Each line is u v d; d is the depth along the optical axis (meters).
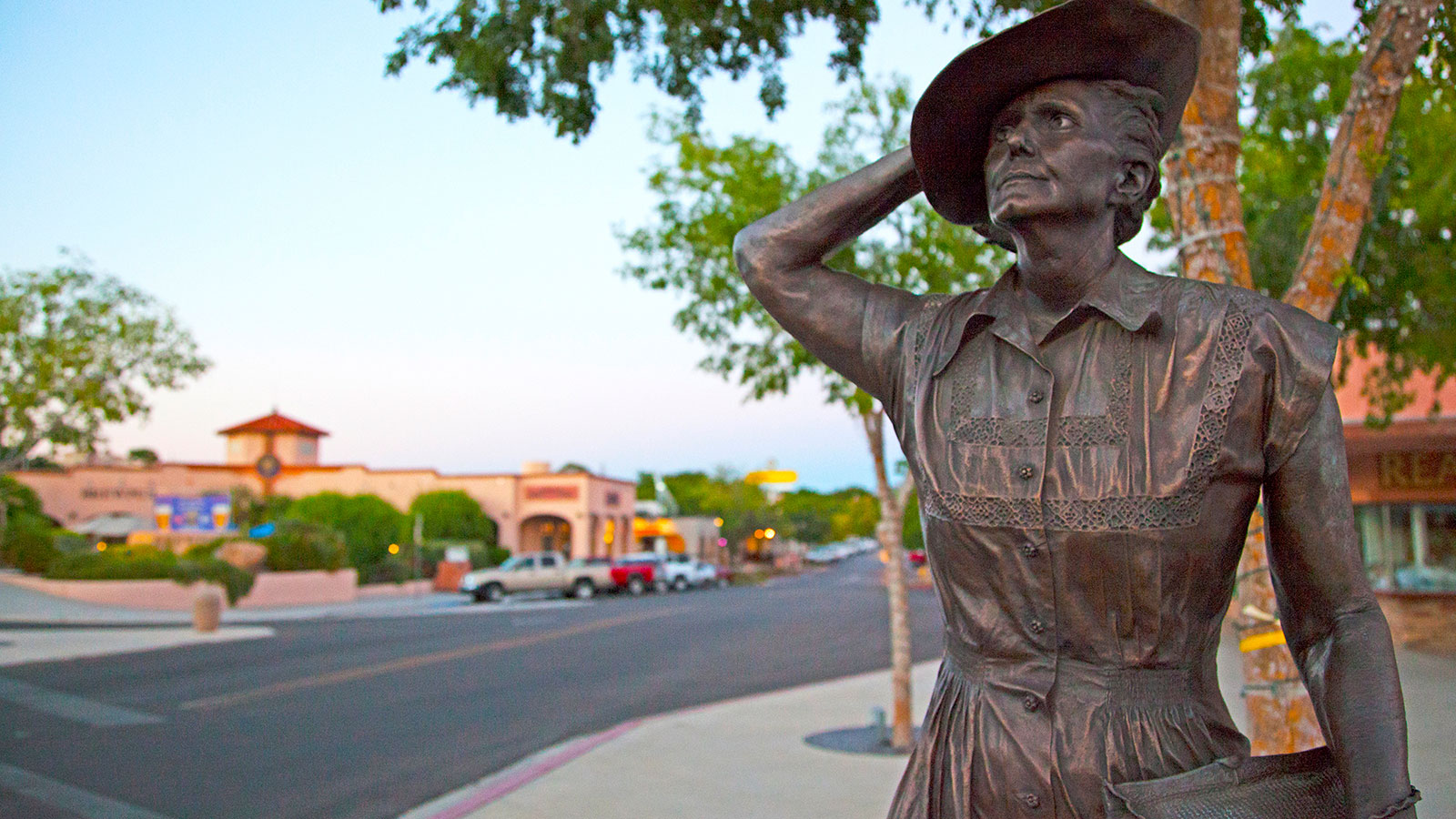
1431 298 7.86
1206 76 3.81
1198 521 1.34
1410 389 13.65
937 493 1.46
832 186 1.75
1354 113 3.66
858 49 4.53
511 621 25.84
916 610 28.41
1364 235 6.20
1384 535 17.25
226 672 15.07
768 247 1.75
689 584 43.88
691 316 8.96
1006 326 1.48
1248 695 3.74
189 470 44.25
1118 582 1.35
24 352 27.00
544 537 50.34
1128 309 1.41
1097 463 1.36
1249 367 1.35
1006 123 1.47
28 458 29.59
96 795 7.56
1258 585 3.71
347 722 10.79
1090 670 1.38
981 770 1.42
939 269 8.09
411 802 7.28
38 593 26.70
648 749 8.66
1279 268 8.64
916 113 1.52
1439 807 5.58
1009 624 1.42
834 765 7.95
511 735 9.95
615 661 16.47
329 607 31.17
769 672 14.76
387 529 41.66
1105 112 1.43
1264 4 4.23
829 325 1.72
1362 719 1.24
